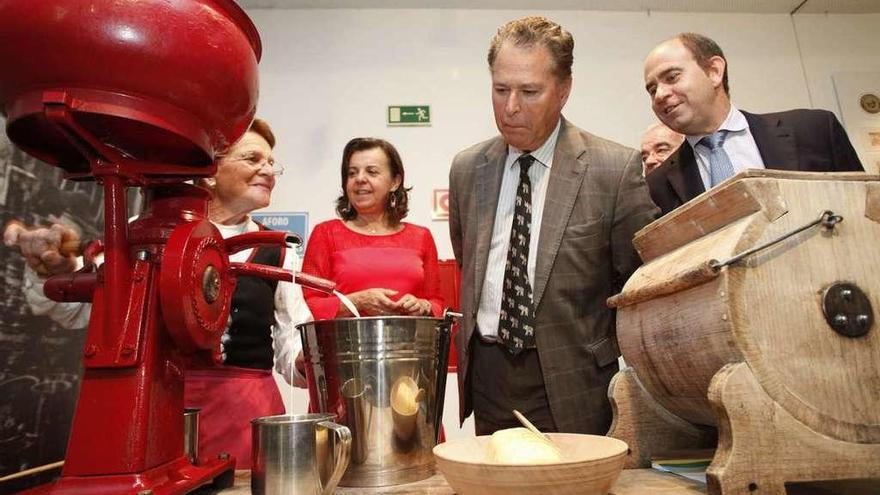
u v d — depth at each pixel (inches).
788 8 112.4
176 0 21.9
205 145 24.9
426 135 104.9
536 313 41.8
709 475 22.4
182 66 21.9
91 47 20.3
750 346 23.1
